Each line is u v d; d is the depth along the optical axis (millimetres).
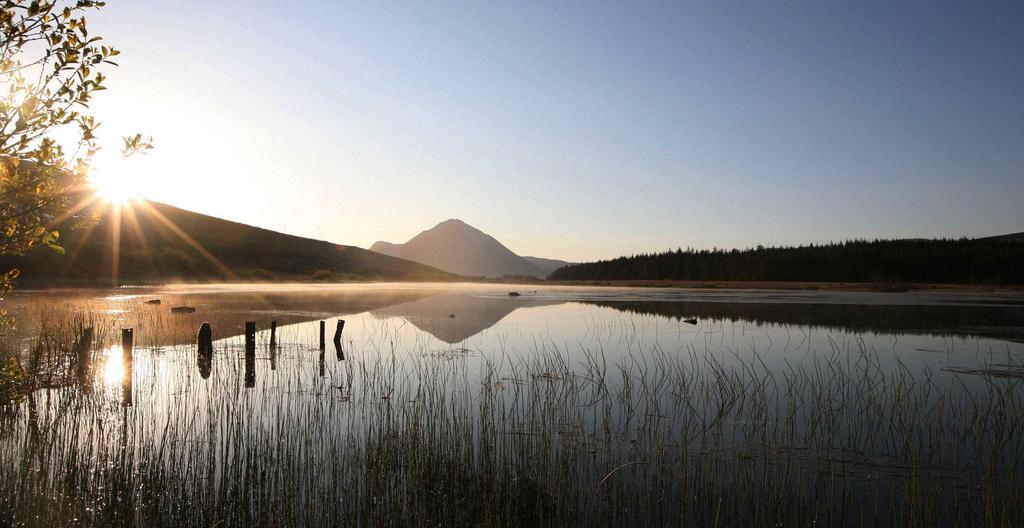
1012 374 18516
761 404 14141
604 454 10906
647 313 40750
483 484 9141
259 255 116688
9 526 7402
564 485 9023
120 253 83875
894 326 32219
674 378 17672
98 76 6988
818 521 8359
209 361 19328
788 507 8719
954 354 22438
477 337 26875
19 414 11641
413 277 141125
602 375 18000
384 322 32938
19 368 8930
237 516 8070
